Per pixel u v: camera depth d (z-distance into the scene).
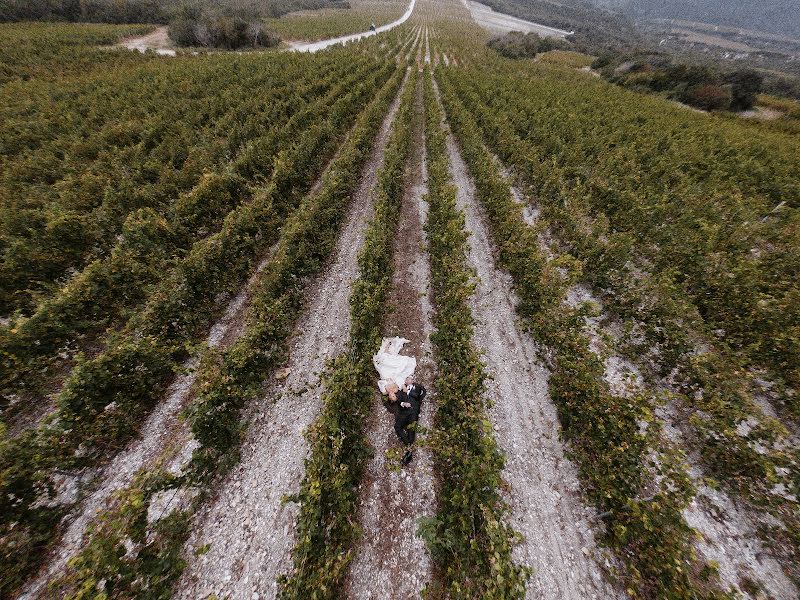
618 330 11.08
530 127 24.16
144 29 55.41
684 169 19.47
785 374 8.80
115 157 18.23
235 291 11.98
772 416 8.73
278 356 9.52
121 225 13.84
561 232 14.66
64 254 11.96
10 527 6.35
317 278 12.83
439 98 33.00
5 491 6.15
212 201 14.60
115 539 5.31
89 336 10.34
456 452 6.77
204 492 7.09
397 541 6.68
